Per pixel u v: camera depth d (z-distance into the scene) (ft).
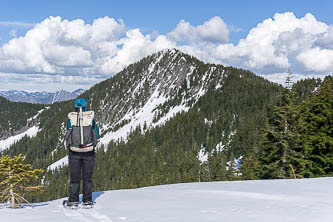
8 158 63.00
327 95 95.66
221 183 32.19
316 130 93.20
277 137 88.12
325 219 14.99
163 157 483.10
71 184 19.52
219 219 15.01
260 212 16.56
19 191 63.82
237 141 326.03
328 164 89.35
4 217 16.19
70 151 19.56
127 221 14.90
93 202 20.17
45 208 19.40
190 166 358.64
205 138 482.69
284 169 90.33
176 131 574.97
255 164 99.86
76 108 19.90
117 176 478.59
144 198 22.33
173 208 17.95
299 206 18.11
